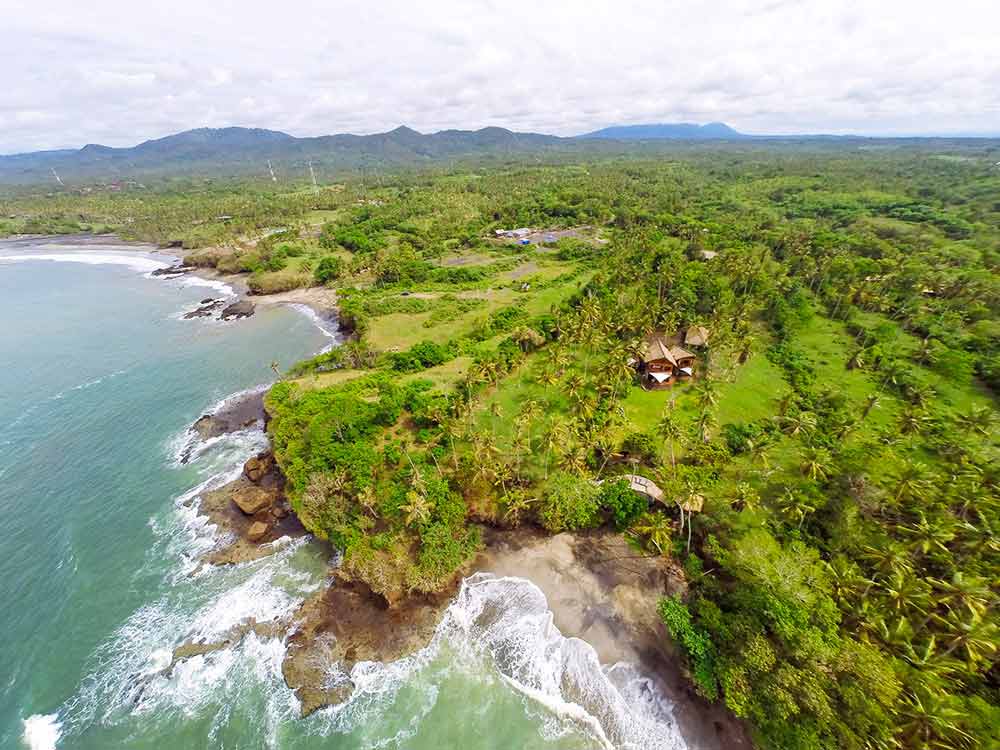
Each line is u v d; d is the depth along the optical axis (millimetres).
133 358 102938
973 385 73938
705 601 42875
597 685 40531
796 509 45344
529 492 55531
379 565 48688
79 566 52719
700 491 49719
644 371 78750
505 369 80750
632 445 60469
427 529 51125
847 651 33625
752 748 35781
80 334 116688
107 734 38688
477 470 55875
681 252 129000
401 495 55219
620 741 37156
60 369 97500
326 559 53375
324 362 93562
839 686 32438
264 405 79062
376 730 38500
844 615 38125
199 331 119250
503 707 39656
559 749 37031
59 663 43500
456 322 111625
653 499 53094
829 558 43531
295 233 195875
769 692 33688
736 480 52625
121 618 47344
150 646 44844
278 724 39062
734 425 65812
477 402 72938
